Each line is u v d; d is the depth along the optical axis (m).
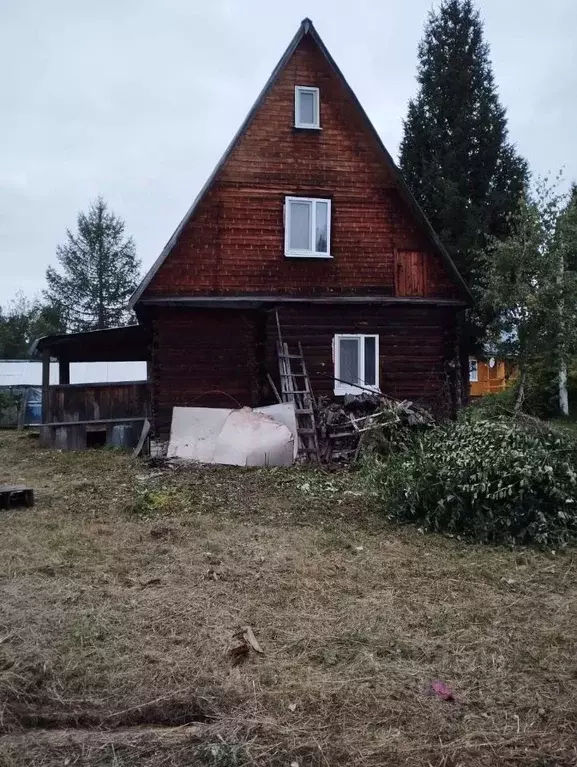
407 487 7.80
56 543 6.98
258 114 14.29
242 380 14.30
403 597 5.51
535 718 3.73
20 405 24.45
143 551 6.72
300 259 14.37
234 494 9.52
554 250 15.91
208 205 13.94
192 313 14.22
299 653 4.48
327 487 9.93
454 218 25.27
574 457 7.73
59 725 3.70
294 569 6.15
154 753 3.38
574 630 4.88
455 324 15.33
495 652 4.52
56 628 4.74
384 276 14.78
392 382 14.91
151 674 4.13
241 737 3.51
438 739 3.52
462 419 10.99
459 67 27.56
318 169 14.53
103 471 12.02
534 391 21.42
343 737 3.52
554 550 6.89
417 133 27.56
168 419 13.98
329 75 14.66
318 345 14.51
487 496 7.19
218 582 5.79
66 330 53.53
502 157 26.80
